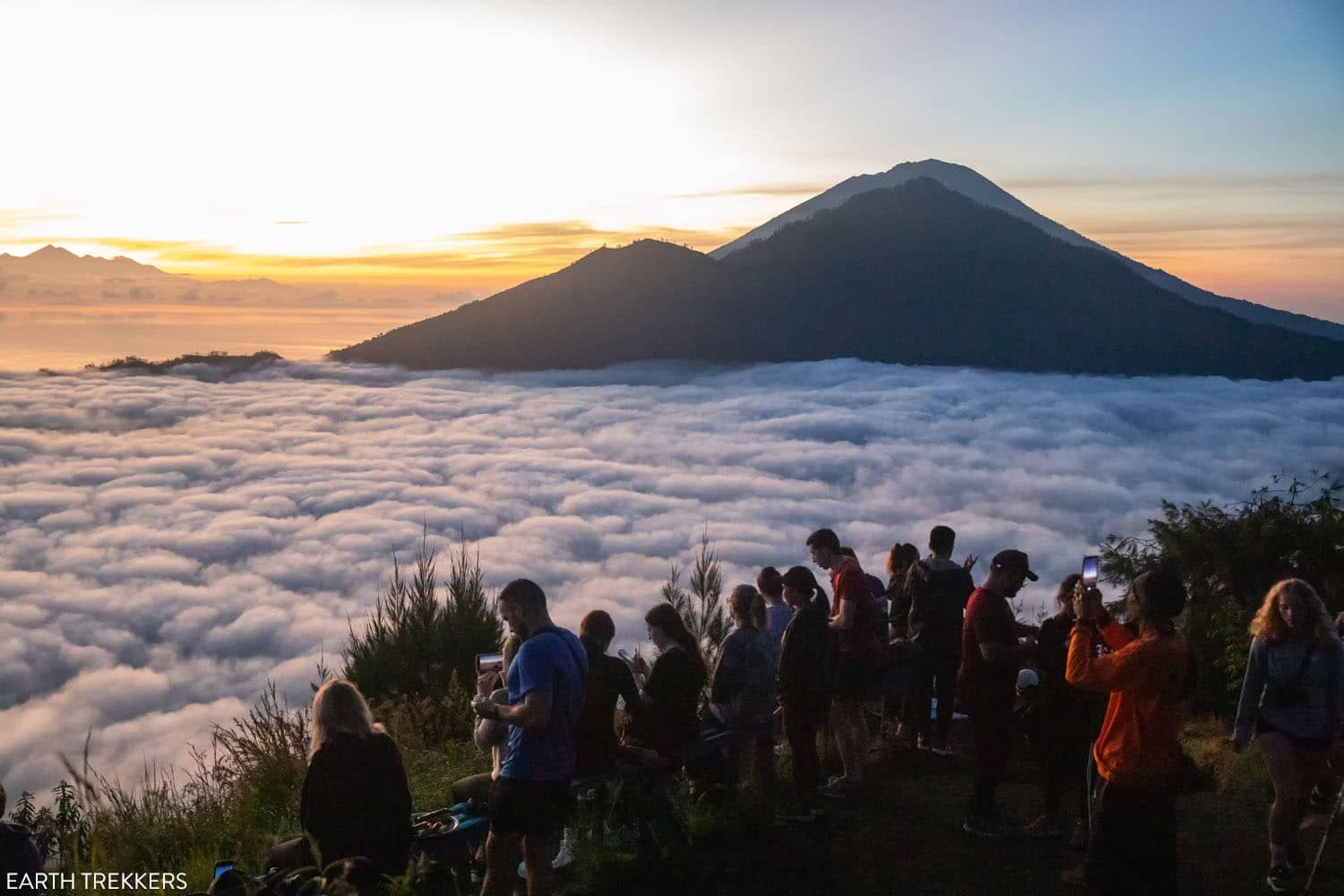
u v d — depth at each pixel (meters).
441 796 5.91
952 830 5.23
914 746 6.81
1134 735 3.69
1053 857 4.83
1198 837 5.09
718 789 5.41
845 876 4.61
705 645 7.01
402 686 8.05
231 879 3.62
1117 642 3.86
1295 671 4.30
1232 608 7.57
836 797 5.75
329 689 3.73
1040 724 5.08
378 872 3.44
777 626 6.26
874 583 7.54
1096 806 3.85
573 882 4.60
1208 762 6.16
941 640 6.61
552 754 3.96
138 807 5.76
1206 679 7.40
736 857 4.86
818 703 5.34
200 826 5.69
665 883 4.51
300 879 3.48
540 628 4.03
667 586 7.17
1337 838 4.91
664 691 4.93
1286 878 4.28
